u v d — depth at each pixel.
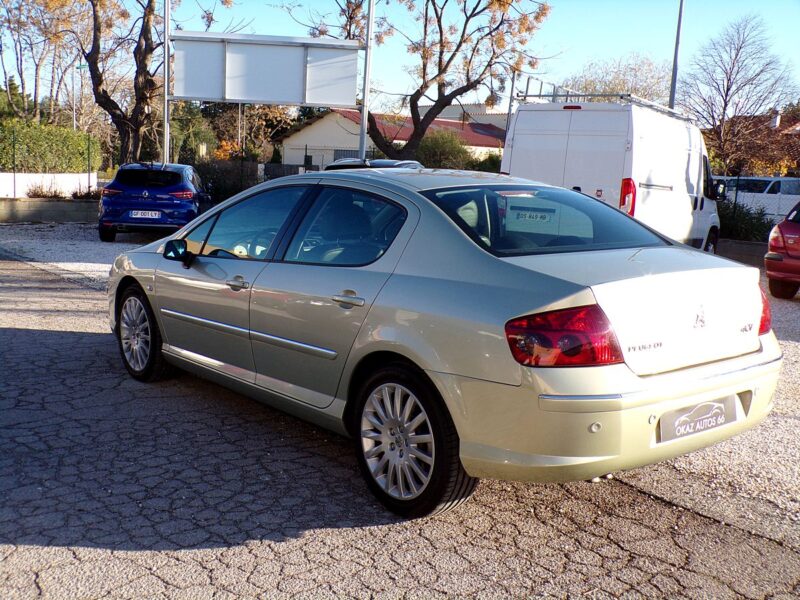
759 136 32.12
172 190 15.04
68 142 28.16
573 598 3.04
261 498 3.88
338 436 4.80
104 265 12.38
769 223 18.17
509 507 3.86
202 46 18.80
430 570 3.23
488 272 3.48
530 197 4.30
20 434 4.61
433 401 3.51
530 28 21.28
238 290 4.62
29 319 7.84
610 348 3.15
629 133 10.42
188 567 3.20
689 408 3.39
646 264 3.54
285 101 19.00
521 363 3.19
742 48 31.70
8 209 19.78
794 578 3.23
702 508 3.88
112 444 4.52
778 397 5.85
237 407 5.27
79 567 3.16
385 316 3.72
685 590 3.12
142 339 5.68
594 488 4.10
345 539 3.48
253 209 4.88
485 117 57.06
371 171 4.53
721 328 3.54
